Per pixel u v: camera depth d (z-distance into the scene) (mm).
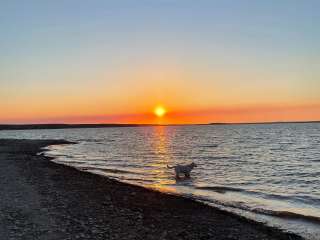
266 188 23047
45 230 11977
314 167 35219
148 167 35000
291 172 31281
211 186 23484
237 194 20812
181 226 13664
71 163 39000
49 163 34531
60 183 22297
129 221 13883
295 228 13922
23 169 29078
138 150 58812
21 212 14219
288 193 21172
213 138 103625
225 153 51875
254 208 17156
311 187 23625
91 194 19031
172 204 17438
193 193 21031
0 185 20609
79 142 88188
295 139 91562
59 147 68312
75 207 15656
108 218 14109
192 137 113125
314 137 100750
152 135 142375
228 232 13125
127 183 23750
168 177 27922
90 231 12156
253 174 29906
